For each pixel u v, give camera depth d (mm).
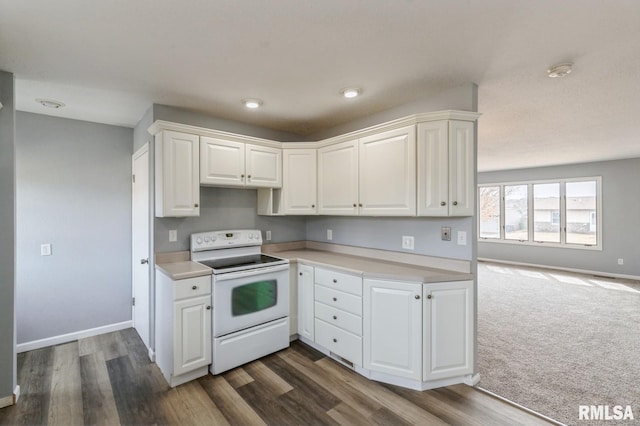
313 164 3215
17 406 2076
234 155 2906
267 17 1538
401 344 2266
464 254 2367
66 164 3076
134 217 3377
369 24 1605
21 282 2861
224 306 2486
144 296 2986
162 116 2748
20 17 1506
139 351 2877
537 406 2062
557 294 4793
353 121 3223
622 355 2781
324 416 1968
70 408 2057
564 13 1511
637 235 5711
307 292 2934
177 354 2295
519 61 2008
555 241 6680
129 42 1756
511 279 5805
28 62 1971
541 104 2807
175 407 2064
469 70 2131
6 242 2074
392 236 2895
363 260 2930
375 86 2391
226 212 3215
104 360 2705
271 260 2941
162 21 1561
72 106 2760
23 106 2746
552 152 5125
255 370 2529
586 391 2234
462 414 1980
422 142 2334
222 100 2658
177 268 2508
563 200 6543
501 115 3121
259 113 3018
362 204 2762
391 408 2041
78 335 3137
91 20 1543
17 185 2844
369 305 2375
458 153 2264
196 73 2156
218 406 2074
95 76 2178
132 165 3449
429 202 2318
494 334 3258
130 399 2150
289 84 2350
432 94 2549
